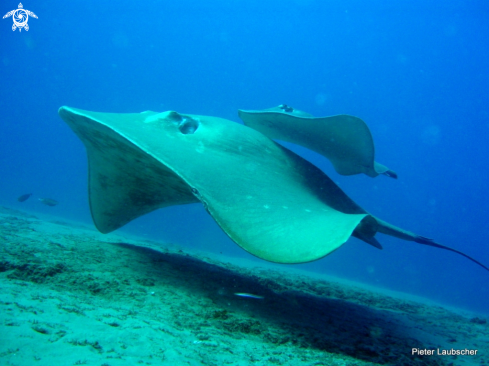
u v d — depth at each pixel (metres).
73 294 2.47
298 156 4.67
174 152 2.96
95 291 2.64
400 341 3.44
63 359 1.45
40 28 73.62
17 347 1.45
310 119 5.33
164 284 3.13
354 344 2.88
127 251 4.04
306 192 3.99
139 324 2.10
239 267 6.34
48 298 2.24
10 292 2.20
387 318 4.62
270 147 4.32
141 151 2.74
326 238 2.38
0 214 7.40
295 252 2.24
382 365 2.55
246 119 6.29
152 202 3.98
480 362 3.38
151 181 3.34
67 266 2.98
